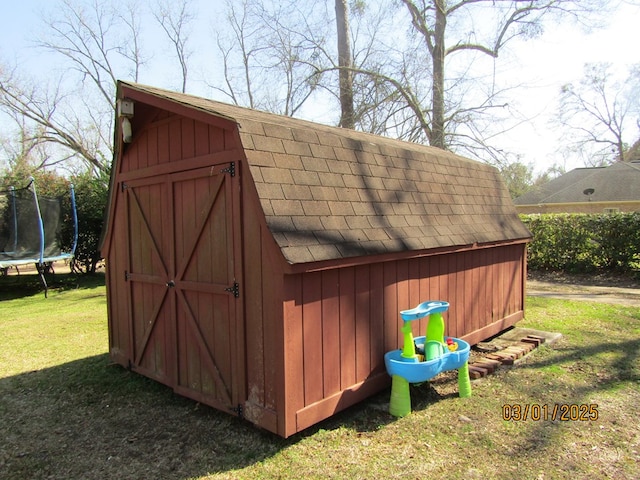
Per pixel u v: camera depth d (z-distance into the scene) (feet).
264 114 15.72
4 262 33.55
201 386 12.48
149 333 14.44
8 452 10.68
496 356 16.28
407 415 11.94
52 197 40.40
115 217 15.92
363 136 19.60
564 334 19.99
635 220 37.93
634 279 37.78
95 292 35.99
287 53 59.31
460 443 10.45
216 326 11.85
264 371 10.52
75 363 17.33
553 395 13.17
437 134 50.88
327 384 11.07
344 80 54.19
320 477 9.13
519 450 10.11
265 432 11.16
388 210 13.79
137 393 14.07
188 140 12.57
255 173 10.27
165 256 13.62
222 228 11.51
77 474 9.63
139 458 10.19
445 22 50.39
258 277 10.51
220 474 9.37
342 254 10.73
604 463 9.51
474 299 17.94
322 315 10.91
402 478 9.04
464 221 17.53
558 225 42.01
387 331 13.21
